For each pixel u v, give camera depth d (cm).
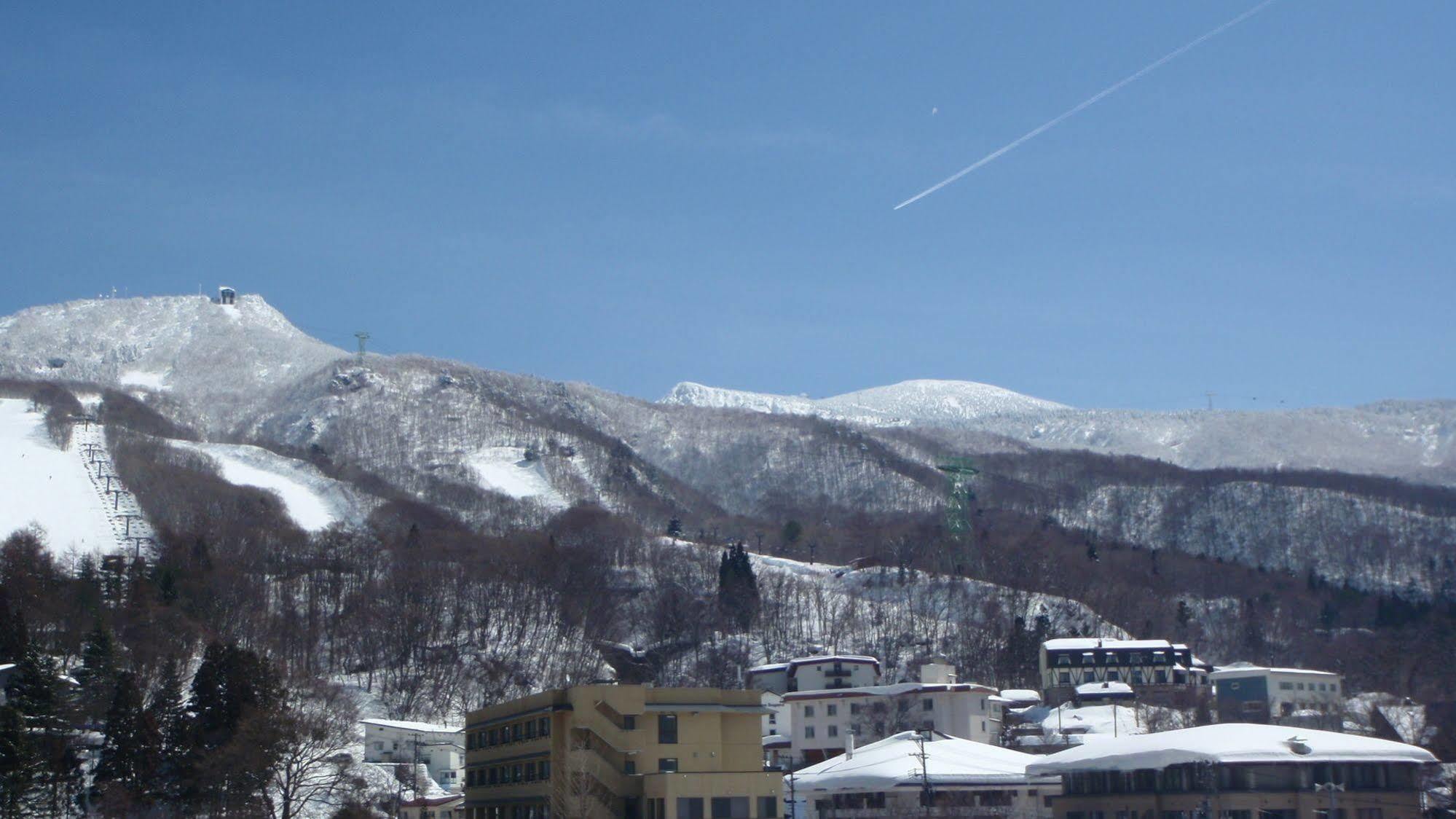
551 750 14662
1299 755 15350
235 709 16512
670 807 13588
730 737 14812
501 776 16038
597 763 14075
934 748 18625
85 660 19112
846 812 17175
